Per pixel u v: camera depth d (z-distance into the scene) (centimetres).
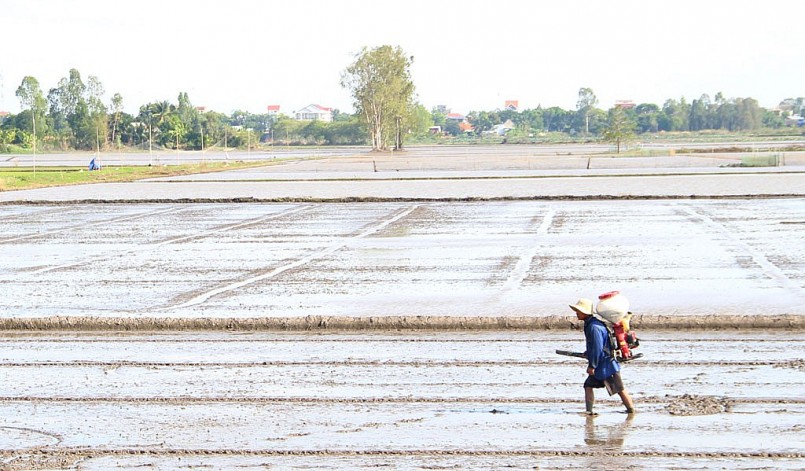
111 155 17338
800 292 1923
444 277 2261
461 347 1571
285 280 2267
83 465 1049
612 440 1084
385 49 17462
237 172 9019
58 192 5978
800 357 1439
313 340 1656
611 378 1173
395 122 17962
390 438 1112
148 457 1070
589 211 3947
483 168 8856
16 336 1738
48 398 1312
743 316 1661
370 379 1377
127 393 1329
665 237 2958
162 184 6894
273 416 1208
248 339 1677
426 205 4491
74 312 1900
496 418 1178
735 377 1331
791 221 3331
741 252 2569
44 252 2931
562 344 1576
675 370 1378
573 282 2133
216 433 1146
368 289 2106
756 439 1070
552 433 1116
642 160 9738
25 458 1077
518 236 3094
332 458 1052
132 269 2514
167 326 1775
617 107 13288
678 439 1080
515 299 1931
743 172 6819
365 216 3975
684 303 1831
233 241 3131
